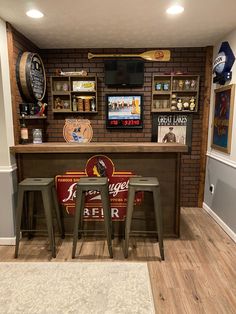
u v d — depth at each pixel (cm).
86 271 223
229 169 292
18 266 231
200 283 208
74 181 276
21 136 283
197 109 366
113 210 280
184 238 284
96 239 281
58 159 273
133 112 373
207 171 368
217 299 190
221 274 220
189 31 290
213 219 340
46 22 259
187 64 362
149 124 380
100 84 371
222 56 302
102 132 383
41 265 232
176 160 270
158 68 365
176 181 273
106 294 195
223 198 309
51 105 374
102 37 312
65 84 367
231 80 290
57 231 285
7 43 258
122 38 317
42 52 364
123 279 212
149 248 262
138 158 271
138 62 356
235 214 276
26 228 285
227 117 294
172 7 223
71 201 280
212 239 283
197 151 381
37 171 276
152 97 366
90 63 366
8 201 265
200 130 377
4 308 182
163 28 278
